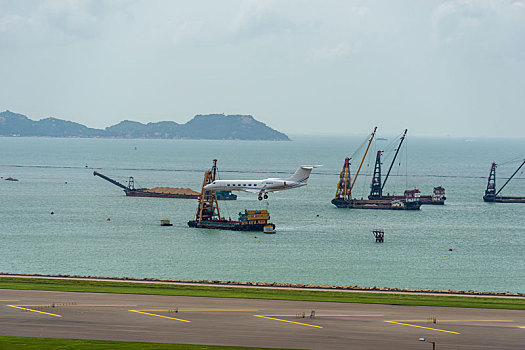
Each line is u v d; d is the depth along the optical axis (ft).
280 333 405.18
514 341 393.09
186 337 396.57
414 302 486.79
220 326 418.72
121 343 384.88
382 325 424.05
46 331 405.59
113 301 479.41
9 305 463.83
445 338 398.01
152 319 433.07
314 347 380.17
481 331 412.36
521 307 474.08
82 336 396.78
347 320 434.71
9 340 387.96
